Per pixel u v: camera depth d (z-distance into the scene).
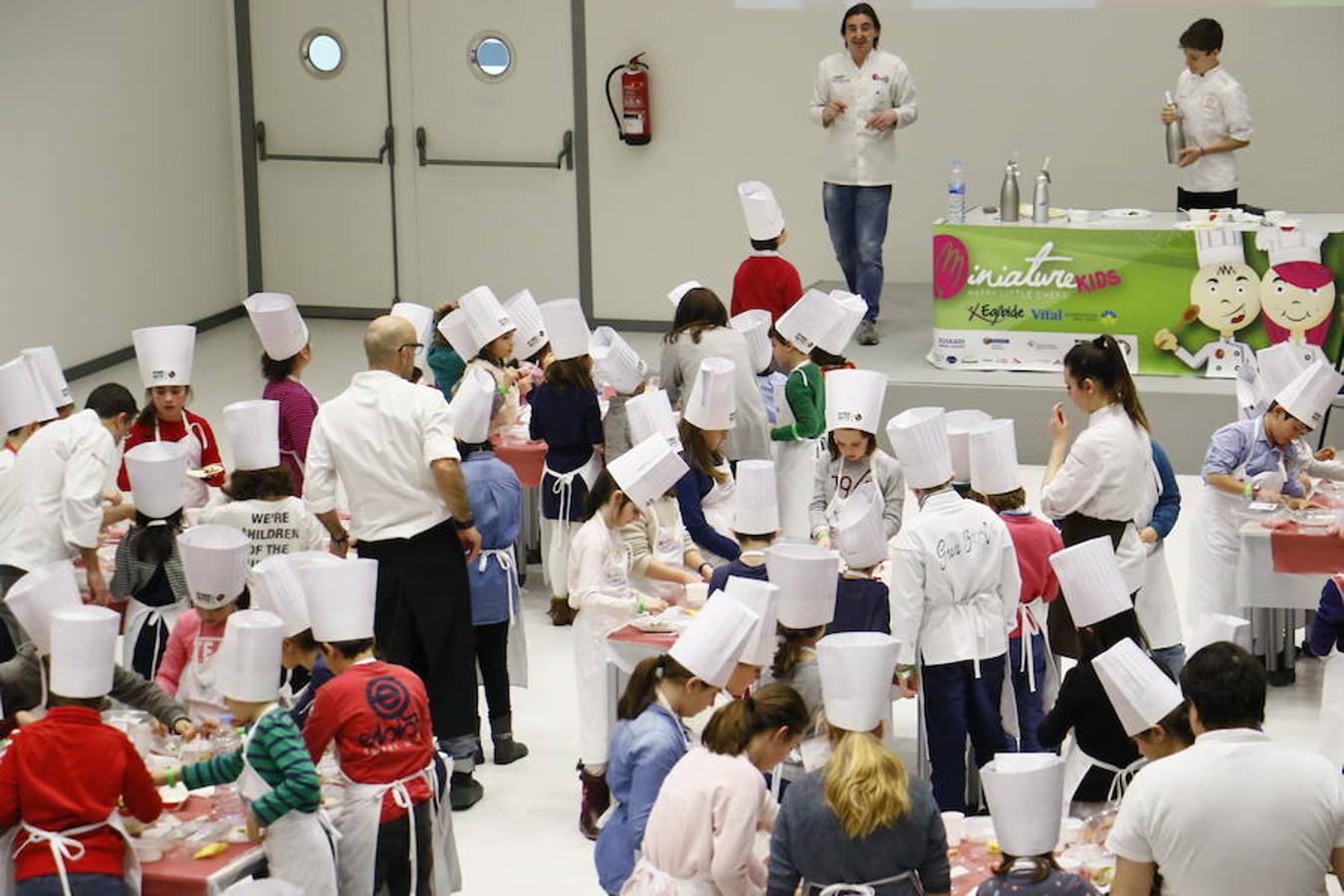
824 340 8.77
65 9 13.63
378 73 15.66
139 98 14.66
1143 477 7.02
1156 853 4.22
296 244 16.20
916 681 6.19
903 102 12.59
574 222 15.55
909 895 4.41
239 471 6.99
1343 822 4.16
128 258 14.62
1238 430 7.77
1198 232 11.48
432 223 15.89
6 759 4.88
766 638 5.24
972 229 11.89
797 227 15.05
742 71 14.82
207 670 5.72
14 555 7.40
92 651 4.94
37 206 13.40
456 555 6.94
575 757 7.61
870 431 7.23
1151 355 11.76
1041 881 4.44
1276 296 11.44
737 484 6.49
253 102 15.95
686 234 15.28
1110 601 5.48
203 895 4.98
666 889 4.57
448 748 6.99
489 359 9.29
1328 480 8.16
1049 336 11.92
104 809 4.89
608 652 6.50
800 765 5.77
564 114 15.33
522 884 6.47
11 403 7.71
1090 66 14.09
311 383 13.91
